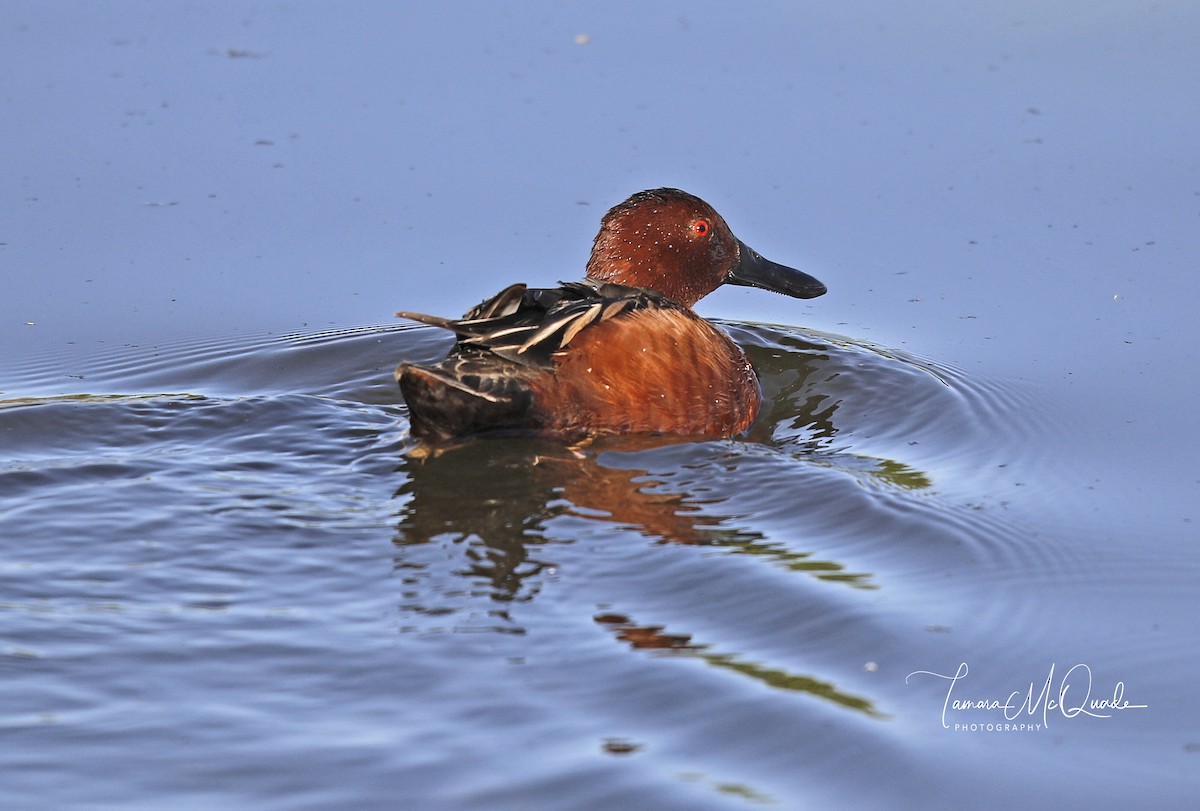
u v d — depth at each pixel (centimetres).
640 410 1423
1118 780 902
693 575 1128
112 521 1220
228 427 1460
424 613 1066
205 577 1123
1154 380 1603
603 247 1711
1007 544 1215
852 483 1316
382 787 857
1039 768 912
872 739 919
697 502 1273
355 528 1209
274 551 1166
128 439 1421
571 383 1395
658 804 841
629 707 944
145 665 994
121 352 1702
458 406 1355
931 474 1380
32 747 896
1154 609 1125
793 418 1555
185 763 882
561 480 1315
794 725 927
